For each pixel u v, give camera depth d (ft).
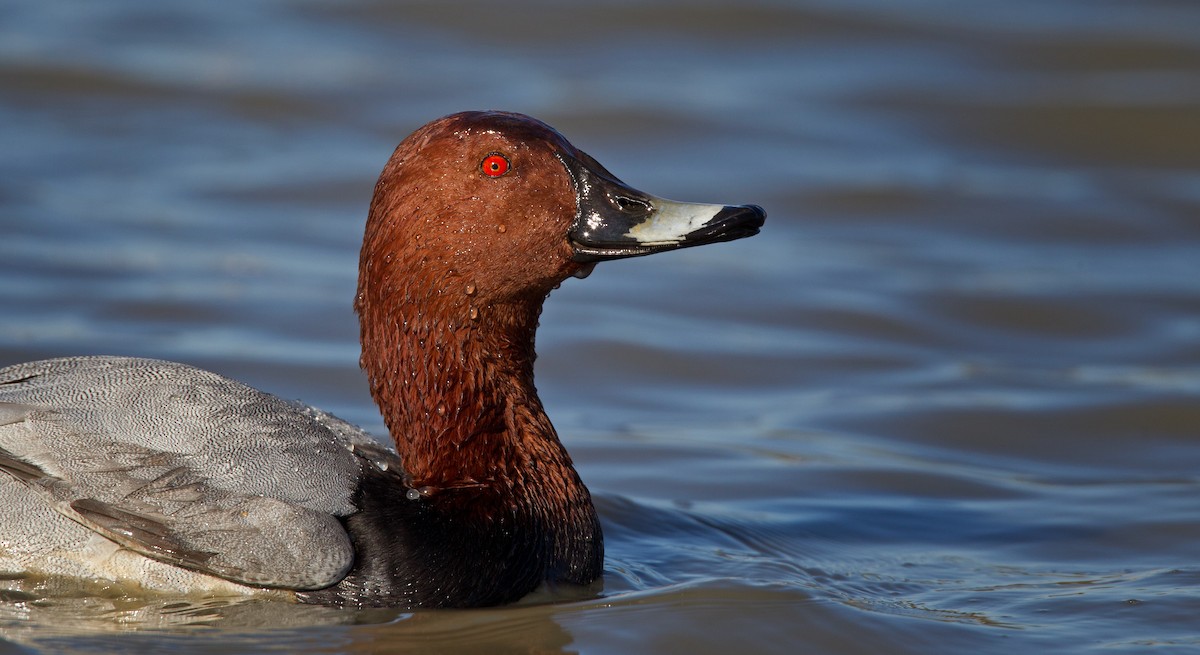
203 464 28.89
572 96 75.31
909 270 59.72
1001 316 55.11
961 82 79.56
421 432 31.35
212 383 30.42
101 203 62.18
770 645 28.84
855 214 65.31
